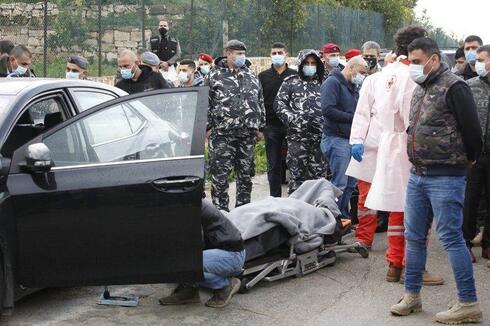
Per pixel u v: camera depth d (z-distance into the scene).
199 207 5.28
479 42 8.52
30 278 5.27
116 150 5.46
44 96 5.84
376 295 6.22
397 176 6.46
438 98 5.37
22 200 5.20
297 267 6.61
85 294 6.16
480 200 7.66
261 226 6.16
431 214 5.66
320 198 7.05
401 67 6.59
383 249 7.64
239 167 8.48
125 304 5.86
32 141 5.38
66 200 5.26
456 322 5.48
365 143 7.13
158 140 5.45
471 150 5.37
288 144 8.83
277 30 19.08
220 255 5.65
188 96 5.54
